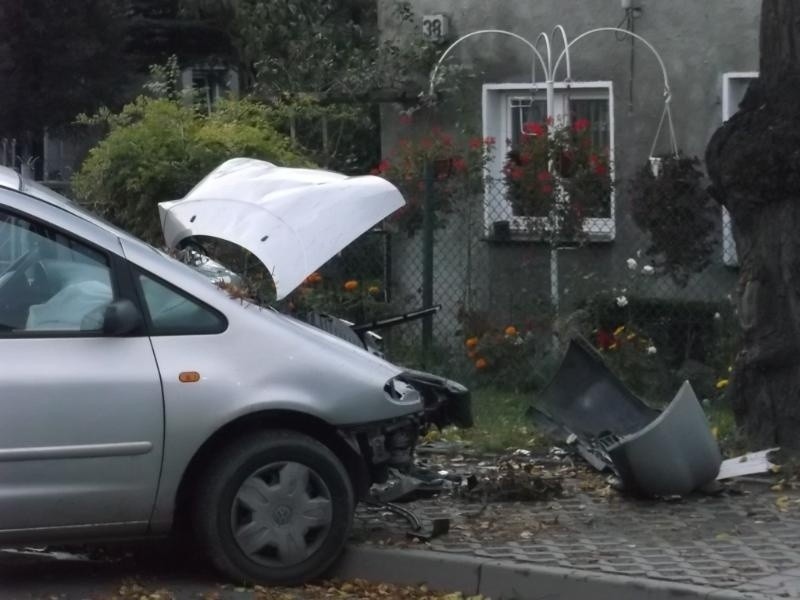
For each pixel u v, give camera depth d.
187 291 6.63
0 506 6.24
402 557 6.88
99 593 6.70
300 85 16.34
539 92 13.77
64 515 6.35
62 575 7.07
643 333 11.63
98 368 6.38
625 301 11.48
